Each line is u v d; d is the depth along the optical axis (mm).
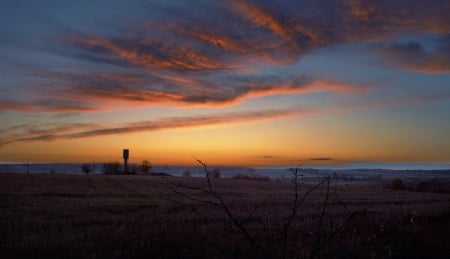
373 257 8000
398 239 9695
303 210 21109
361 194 42625
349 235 9617
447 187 57531
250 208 21297
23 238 11109
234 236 9742
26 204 24438
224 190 42469
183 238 9625
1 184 42781
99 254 8758
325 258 6969
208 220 16219
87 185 46344
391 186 62344
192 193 35344
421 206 25047
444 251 9125
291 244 8547
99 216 18422
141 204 24500
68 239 10734
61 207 22703
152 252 8555
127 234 10703
